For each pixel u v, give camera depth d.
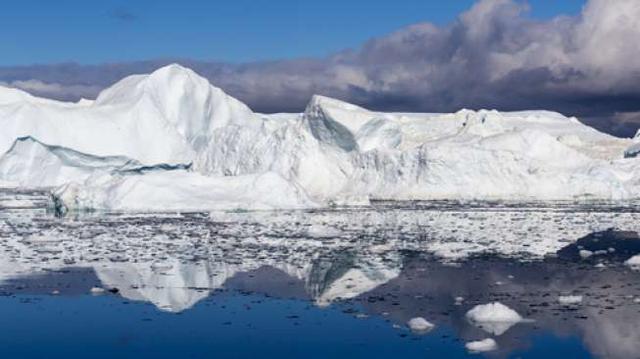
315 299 26.23
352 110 88.06
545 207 72.25
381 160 85.69
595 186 85.94
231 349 20.05
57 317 23.61
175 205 67.12
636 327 21.66
